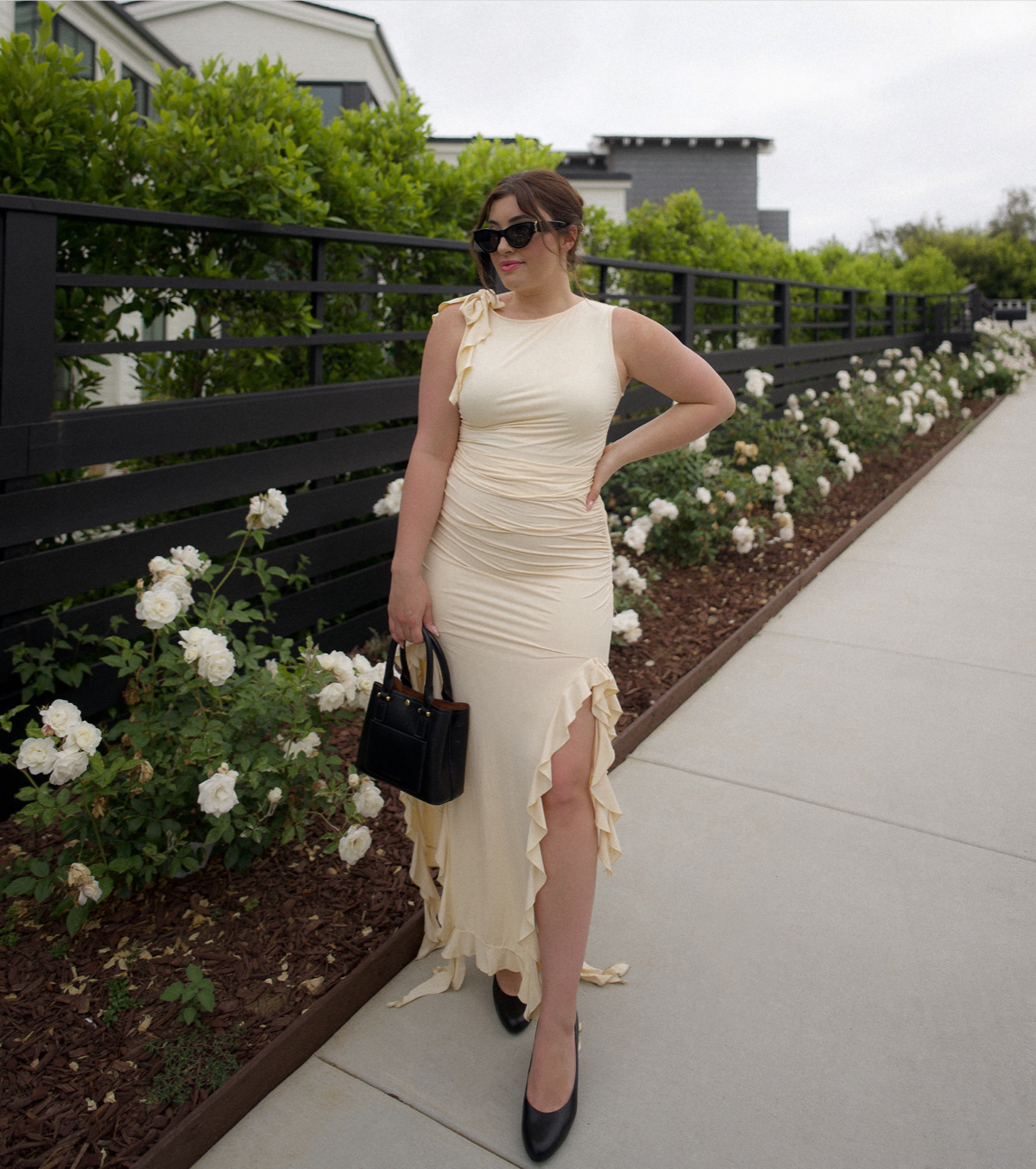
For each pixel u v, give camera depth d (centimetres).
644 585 420
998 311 2898
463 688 190
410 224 450
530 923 182
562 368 179
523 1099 185
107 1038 193
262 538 284
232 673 246
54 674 270
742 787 303
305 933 225
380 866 251
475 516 184
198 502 317
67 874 209
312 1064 197
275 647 287
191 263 363
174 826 225
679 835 277
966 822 280
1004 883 250
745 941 231
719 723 349
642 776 312
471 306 186
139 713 242
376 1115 184
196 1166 172
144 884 228
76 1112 176
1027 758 316
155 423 297
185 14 1240
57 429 267
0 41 293
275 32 1248
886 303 1430
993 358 1398
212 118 363
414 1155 174
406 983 222
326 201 413
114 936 223
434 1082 192
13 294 254
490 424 181
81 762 207
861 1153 172
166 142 335
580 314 185
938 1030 201
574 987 179
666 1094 187
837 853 266
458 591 187
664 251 884
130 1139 170
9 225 251
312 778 244
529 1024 207
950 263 2094
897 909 241
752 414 682
